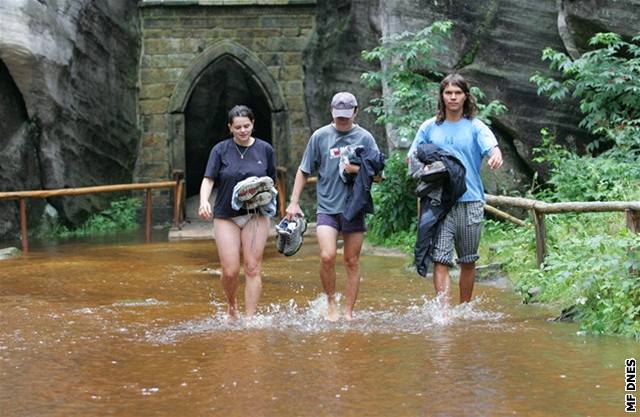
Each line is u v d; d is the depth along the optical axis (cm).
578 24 1853
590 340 816
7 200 2412
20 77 2359
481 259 1391
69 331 922
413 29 2027
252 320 962
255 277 986
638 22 1805
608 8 1819
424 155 941
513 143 1986
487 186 1945
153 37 3177
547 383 653
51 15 2411
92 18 2733
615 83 1720
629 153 1681
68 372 728
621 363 716
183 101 3178
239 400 621
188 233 2441
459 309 999
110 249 1988
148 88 3177
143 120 3177
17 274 1472
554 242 1223
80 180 2730
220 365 736
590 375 675
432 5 2019
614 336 837
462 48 2006
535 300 1077
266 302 1130
